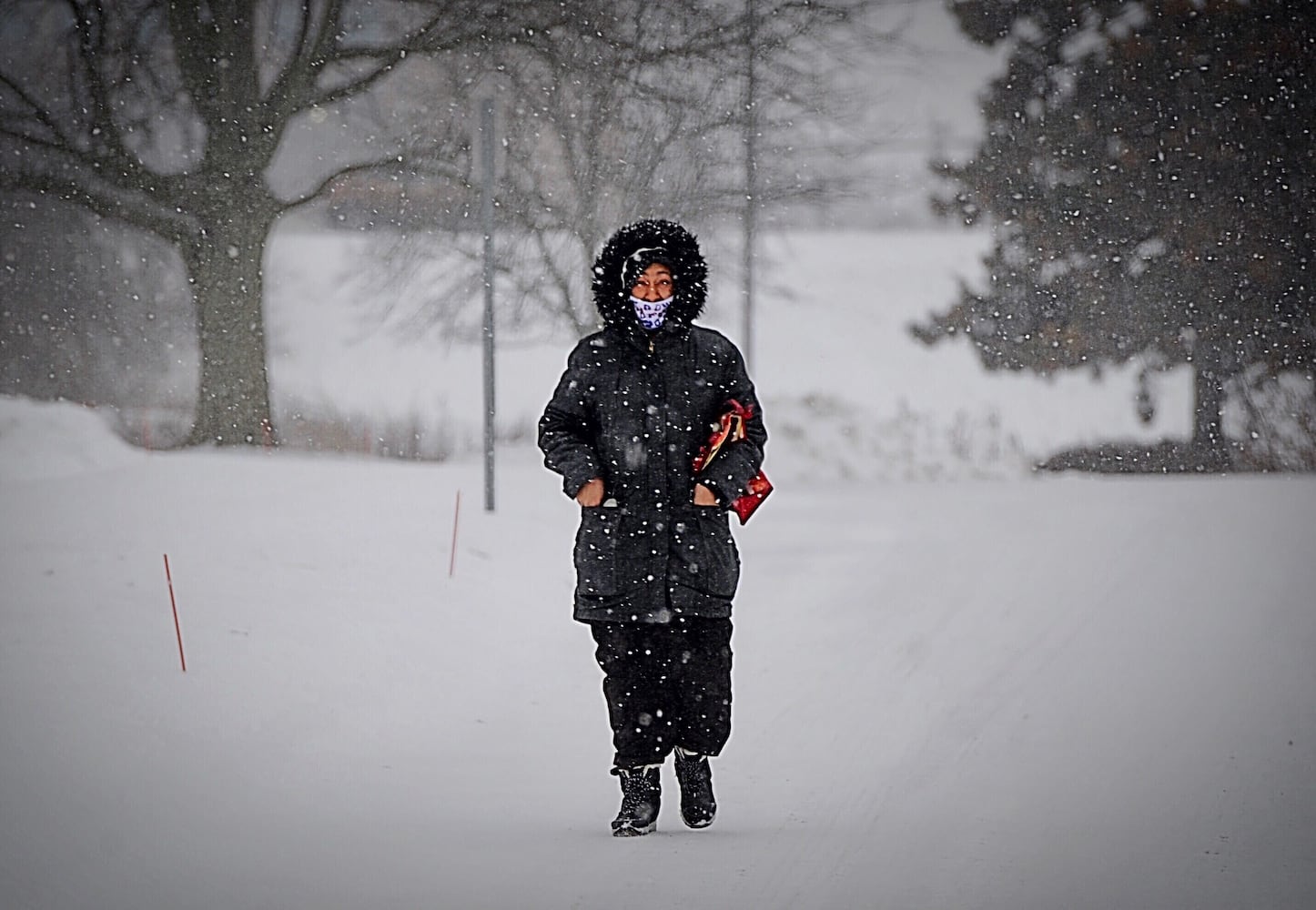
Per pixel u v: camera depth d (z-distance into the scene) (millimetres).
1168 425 87375
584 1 63812
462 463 57656
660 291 16406
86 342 81562
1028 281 91438
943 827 16016
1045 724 21031
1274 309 83562
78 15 62312
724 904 13375
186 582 26531
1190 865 14570
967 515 50344
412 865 14492
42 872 13672
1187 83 85625
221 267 65375
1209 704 22109
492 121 40625
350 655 23734
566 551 36844
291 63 63688
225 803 16453
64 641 21953
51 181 64188
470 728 21031
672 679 16453
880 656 26391
